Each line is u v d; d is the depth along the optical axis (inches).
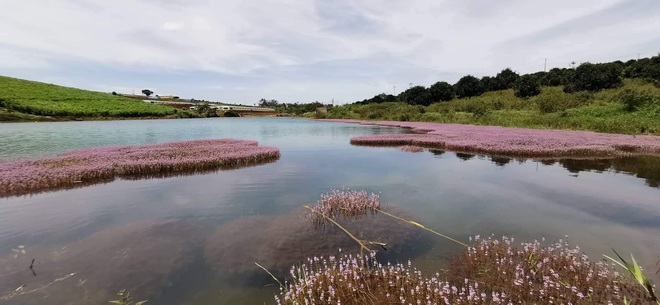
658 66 2025.1
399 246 268.1
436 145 927.7
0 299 191.6
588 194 417.1
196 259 246.8
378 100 3944.4
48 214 357.1
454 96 3225.9
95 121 2578.7
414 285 198.1
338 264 235.9
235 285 211.9
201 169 617.9
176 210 370.9
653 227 299.7
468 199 403.9
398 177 538.6
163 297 197.3
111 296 197.0
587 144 807.1
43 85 3503.9
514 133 1138.0
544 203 381.1
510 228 303.9
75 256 250.7
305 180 523.8
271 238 285.6
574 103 1668.3
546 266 216.7
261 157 717.3
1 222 331.0
